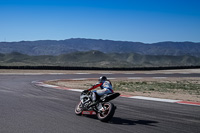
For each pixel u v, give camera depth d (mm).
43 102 11031
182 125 7121
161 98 13070
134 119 7855
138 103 11094
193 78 35344
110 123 7316
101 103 7770
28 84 20156
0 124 6992
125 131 6441
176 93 16750
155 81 28656
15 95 13312
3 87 17469
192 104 11008
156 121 7586
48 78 28469
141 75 40281
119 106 10219
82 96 8398
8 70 43750
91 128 6695
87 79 28266
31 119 7664
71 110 9297
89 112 8016
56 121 7453
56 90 16125
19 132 6215
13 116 8070
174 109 9672
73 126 6887
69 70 51812
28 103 10711
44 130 6422
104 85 7941
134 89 18734
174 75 42031
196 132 6430
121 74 42188
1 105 10141
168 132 6398
